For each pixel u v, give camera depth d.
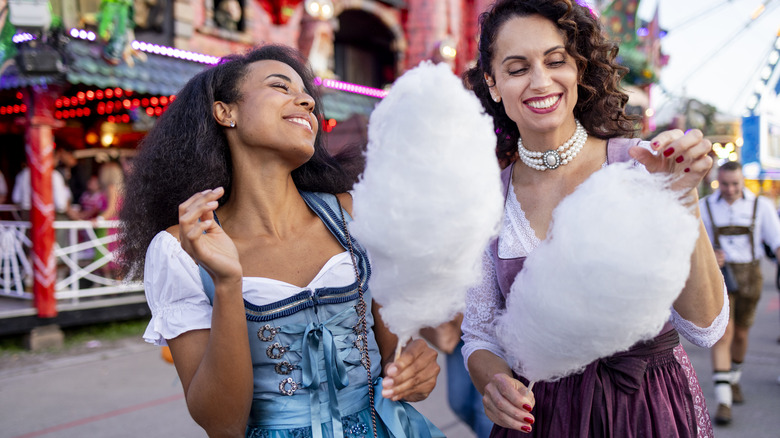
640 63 15.62
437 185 1.05
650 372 1.56
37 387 5.23
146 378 5.46
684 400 1.59
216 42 9.70
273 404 1.45
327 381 1.46
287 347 1.46
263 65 1.63
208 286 1.45
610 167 1.17
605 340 1.14
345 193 1.84
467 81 1.88
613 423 1.51
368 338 1.59
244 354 1.33
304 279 1.54
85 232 8.28
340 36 12.76
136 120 9.46
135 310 7.61
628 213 1.06
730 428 4.05
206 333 1.46
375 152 1.13
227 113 1.62
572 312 1.12
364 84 13.40
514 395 1.40
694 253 1.37
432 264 1.11
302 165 1.81
